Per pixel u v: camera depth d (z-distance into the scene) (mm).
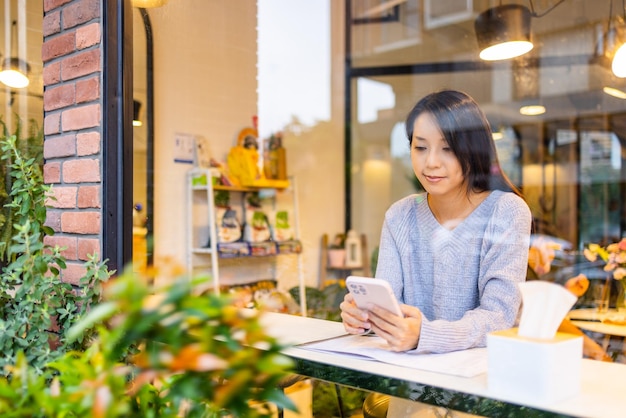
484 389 877
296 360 1111
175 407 768
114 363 729
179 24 2660
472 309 1310
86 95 1812
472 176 1382
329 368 1062
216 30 2994
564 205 4789
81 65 1833
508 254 1265
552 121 4582
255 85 3383
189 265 2824
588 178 4824
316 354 1132
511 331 890
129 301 646
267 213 3523
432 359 1067
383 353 1115
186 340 655
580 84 4141
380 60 4266
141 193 2340
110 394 649
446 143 1381
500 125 3986
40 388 768
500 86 4020
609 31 3594
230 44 3133
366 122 4359
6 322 1472
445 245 1362
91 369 718
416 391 938
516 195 1398
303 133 3883
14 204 1640
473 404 865
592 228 4754
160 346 668
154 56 2492
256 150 3424
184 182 2832
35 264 1524
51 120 1938
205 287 808
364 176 4379
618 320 1459
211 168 3031
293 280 3590
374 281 1084
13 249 1560
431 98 1479
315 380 1084
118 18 1806
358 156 4383
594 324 1386
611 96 4199
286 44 3652
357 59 4312
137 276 724
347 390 1052
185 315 651
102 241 1771
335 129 4191
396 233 1475
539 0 3521
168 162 2695
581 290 1611
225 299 693
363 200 4367
